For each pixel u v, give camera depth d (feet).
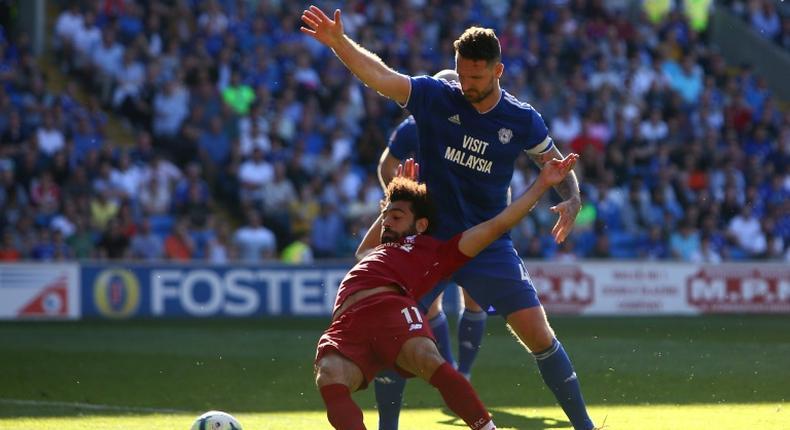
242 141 210.79
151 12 228.22
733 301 196.03
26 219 182.70
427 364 56.70
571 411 67.46
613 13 270.67
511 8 260.01
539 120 69.15
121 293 175.63
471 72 64.85
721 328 160.15
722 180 227.40
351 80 225.35
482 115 67.77
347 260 197.06
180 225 188.65
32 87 206.28
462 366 91.15
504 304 67.97
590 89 239.09
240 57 223.71
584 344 134.92
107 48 220.02
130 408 85.40
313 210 201.05
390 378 66.69
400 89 66.64
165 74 217.97
